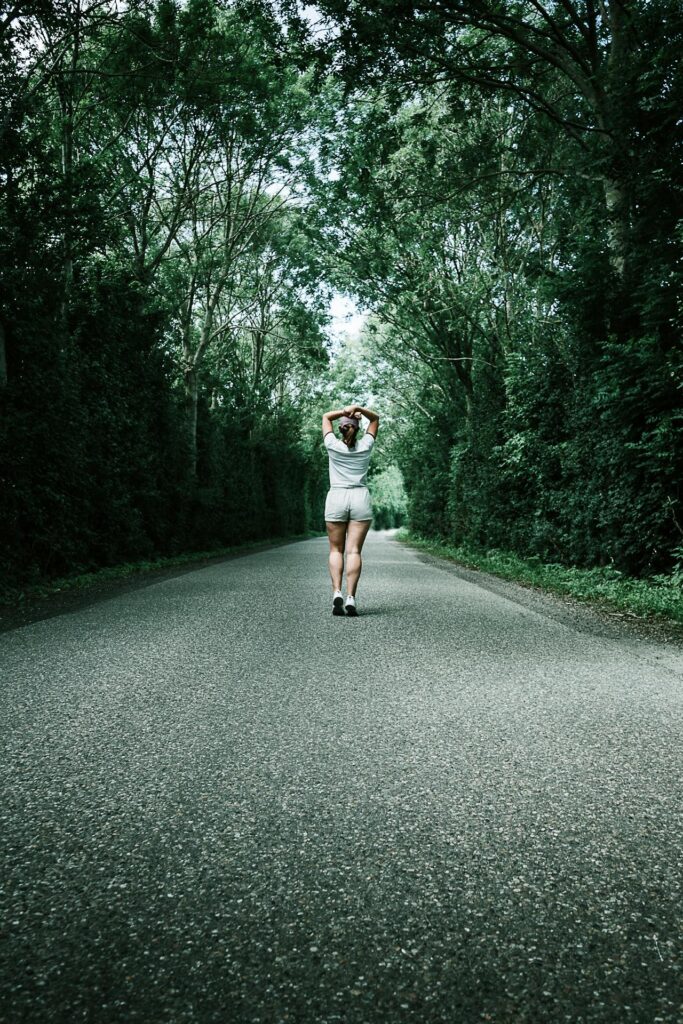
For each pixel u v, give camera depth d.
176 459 21.61
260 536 39.50
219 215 25.80
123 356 17.80
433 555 24.36
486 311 22.33
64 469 12.88
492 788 2.90
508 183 18.47
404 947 1.82
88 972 1.71
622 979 1.70
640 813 2.67
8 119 11.95
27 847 2.37
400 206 19.94
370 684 4.61
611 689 4.55
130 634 6.46
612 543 10.96
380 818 2.61
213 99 19.12
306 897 2.07
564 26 13.36
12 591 10.50
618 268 11.24
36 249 12.15
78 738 3.50
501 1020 1.56
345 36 12.48
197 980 1.68
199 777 3.00
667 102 9.57
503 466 17.30
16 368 12.06
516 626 7.15
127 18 15.84
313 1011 1.58
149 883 2.14
